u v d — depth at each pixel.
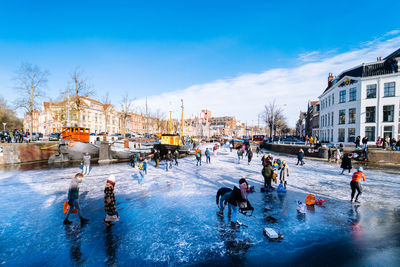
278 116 62.25
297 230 6.37
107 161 22.72
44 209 7.98
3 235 5.95
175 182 12.55
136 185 11.78
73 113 36.97
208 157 21.56
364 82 28.28
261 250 5.28
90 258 4.92
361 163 21.00
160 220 7.04
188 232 6.20
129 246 5.43
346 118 30.94
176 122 90.38
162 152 28.58
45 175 14.62
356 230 6.39
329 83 41.34
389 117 26.39
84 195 9.75
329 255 5.08
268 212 7.80
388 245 5.55
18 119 60.31
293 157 28.11
